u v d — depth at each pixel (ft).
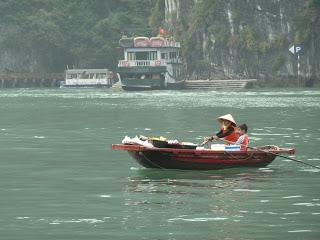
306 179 156.35
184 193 140.67
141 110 399.44
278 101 476.13
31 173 168.86
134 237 107.96
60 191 144.66
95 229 112.78
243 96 574.56
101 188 147.33
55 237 108.27
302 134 253.44
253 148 169.27
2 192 144.05
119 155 201.05
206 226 113.91
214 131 268.00
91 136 257.55
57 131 279.49
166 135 255.70
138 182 154.10
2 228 113.60
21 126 306.14
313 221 117.19
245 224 115.24
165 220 118.01
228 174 163.43
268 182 152.66
